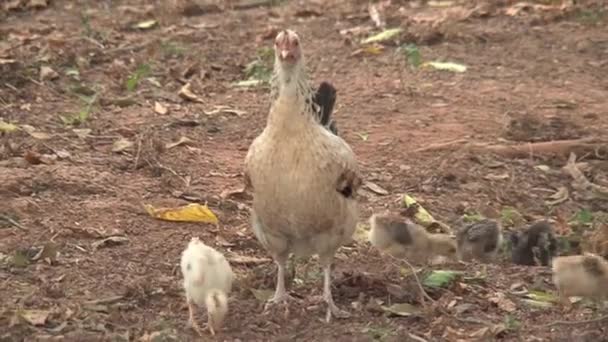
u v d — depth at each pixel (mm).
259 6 30641
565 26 28219
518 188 18797
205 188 17594
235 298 13641
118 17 28688
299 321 12914
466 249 15539
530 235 15773
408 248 15211
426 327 12953
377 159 19453
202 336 12422
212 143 19859
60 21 28266
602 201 18594
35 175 17094
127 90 22500
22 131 19328
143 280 13820
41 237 15148
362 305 13383
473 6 29812
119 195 16891
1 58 23297
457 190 18484
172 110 21516
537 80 24109
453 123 21312
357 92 23000
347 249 15602
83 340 12133
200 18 29312
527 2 30094
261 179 12594
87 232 15320
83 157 18391
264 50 25375
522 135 20828
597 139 20656
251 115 21469
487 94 23031
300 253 13273
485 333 12617
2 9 28953
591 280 13203
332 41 26969
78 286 13719
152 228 15805
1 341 12219
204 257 12375
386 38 26625
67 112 20828
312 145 12438
